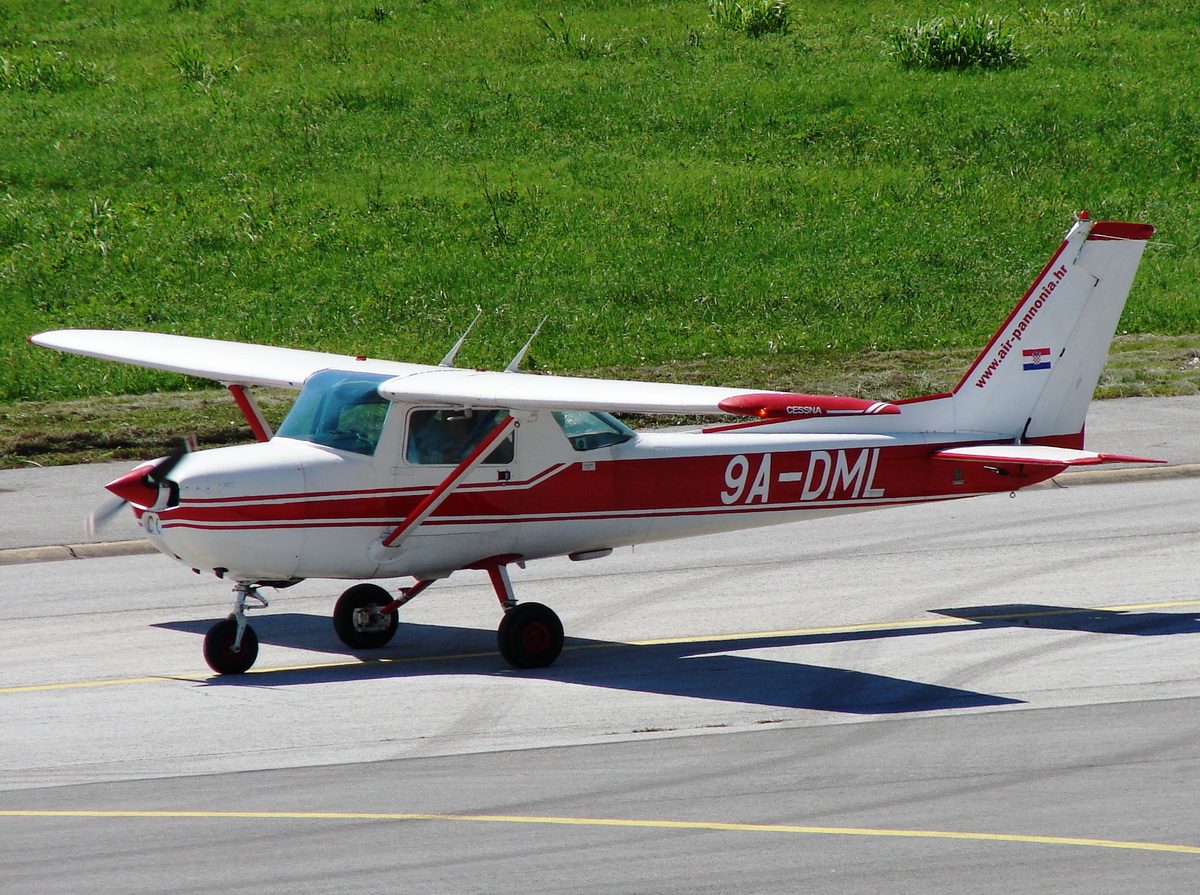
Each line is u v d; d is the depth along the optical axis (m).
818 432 39.41
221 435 65.81
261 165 108.75
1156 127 118.38
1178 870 22.03
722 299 91.19
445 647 38.12
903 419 40.28
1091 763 27.39
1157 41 137.62
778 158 111.69
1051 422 41.94
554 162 110.19
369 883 21.89
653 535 38.19
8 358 80.19
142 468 32.94
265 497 33.25
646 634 38.97
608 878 21.98
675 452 37.84
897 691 32.94
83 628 40.25
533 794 26.11
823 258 97.56
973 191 107.50
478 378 35.19
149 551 50.28
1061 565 45.50
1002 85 125.50
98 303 89.19
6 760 28.67
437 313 88.69
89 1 142.50
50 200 102.25
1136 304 94.06
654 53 131.00
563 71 126.31
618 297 91.25
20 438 65.25
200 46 131.75
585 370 80.00
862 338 86.44
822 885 21.62
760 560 47.75
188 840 23.91
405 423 34.94
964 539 49.81
